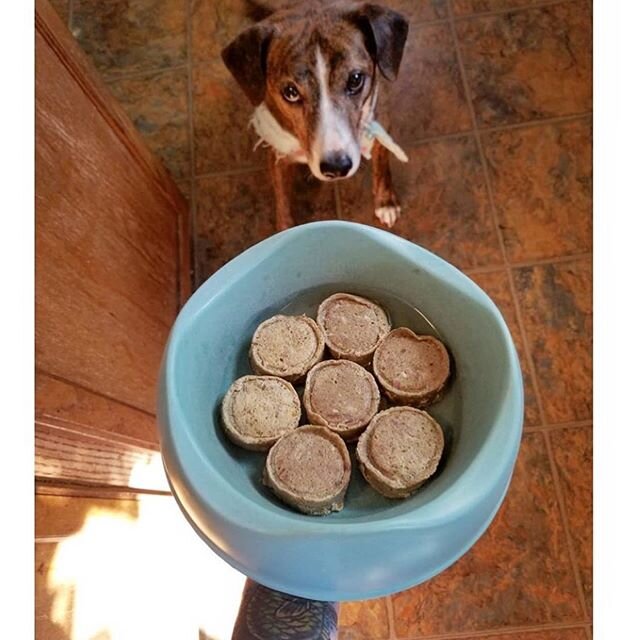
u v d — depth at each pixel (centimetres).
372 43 115
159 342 117
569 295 135
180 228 142
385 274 68
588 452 125
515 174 145
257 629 67
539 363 132
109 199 102
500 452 54
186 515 59
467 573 121
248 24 157
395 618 120
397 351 66
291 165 141
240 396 64
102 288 93
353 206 147
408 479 59
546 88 151
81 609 70
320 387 65
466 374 64
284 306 71
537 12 157
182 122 159
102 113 104
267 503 57
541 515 123
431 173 147
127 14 170
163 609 98
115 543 84
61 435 71
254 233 147
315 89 113
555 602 118
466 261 140
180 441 54
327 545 50
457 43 157
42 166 80
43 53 84
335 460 60
